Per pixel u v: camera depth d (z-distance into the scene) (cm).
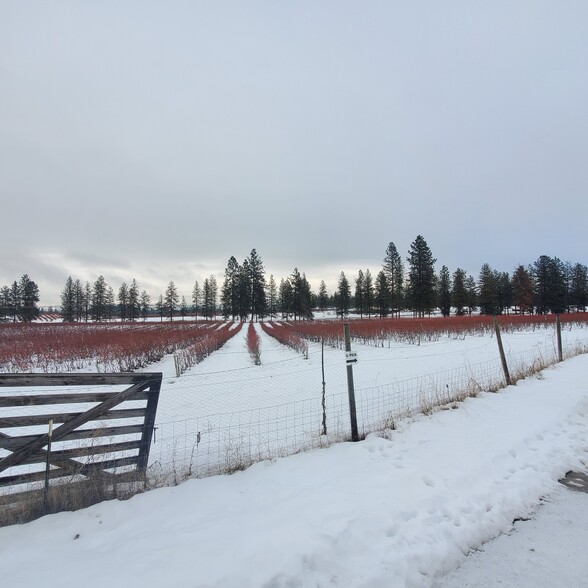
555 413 610
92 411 426
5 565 271
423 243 5428
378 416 668
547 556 288
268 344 2380
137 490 408
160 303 8781
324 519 314
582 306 6706
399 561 271
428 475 400
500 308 6825
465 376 980
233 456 503
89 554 283
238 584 241
